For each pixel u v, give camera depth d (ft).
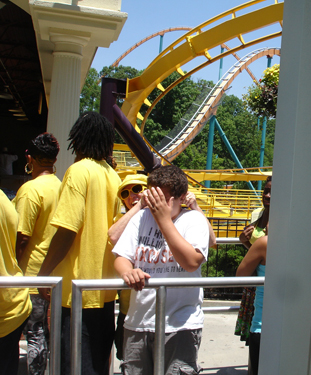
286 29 5.25
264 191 9.96
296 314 5.22
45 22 20.62
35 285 5.82
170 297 6.50
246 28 26.32
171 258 6.67
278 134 5.38
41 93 64.95
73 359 5.95
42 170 9.25
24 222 8.54
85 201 7.11
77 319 5.93
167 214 6.19
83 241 7.12
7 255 6.57
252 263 8.40
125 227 7.13
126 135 17.47
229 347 11.61
